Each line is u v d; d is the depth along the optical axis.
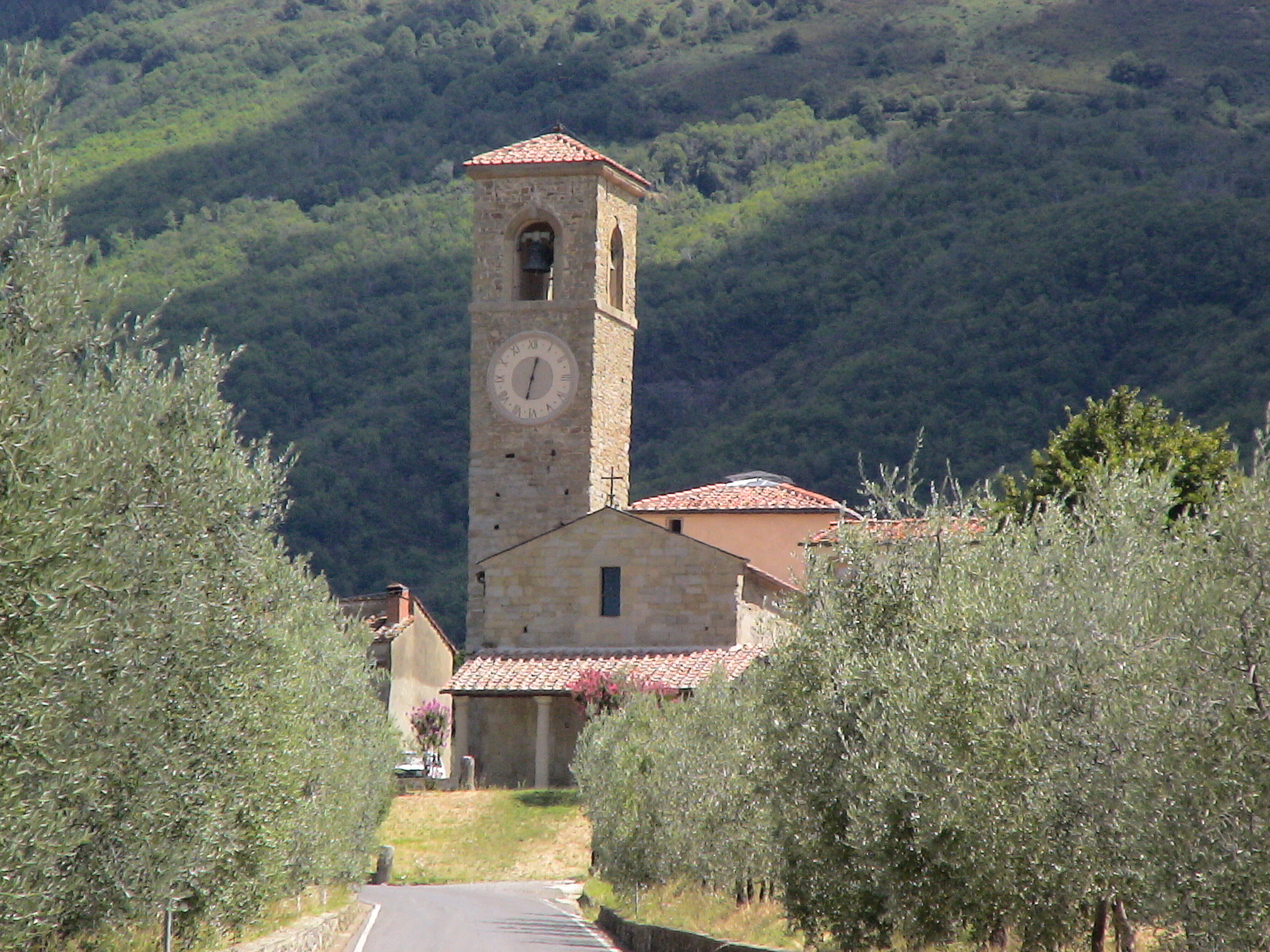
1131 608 62.41
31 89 53.88
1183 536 62.91
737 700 118.44
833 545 84.44
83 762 52.34
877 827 70.44
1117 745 58.84
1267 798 49.72
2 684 47.56
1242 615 51.28
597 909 142.62
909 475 84.81
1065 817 60.75
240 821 71.94
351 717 119.75
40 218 54.59
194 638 62.25
